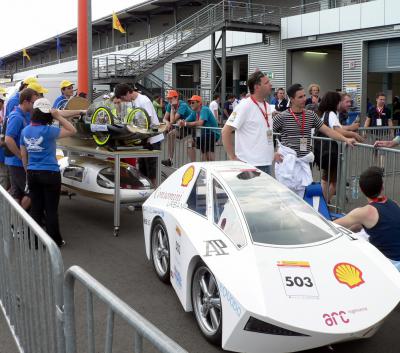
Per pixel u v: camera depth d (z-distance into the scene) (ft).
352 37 73.51
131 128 21.79
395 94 86.74
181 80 132.46
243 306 10.75
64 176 25.67
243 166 15.75
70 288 7.96
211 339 12.70
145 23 139.13
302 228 13.28
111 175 23.67
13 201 12.04
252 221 13.05
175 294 16.26
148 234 17.89
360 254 12.88
